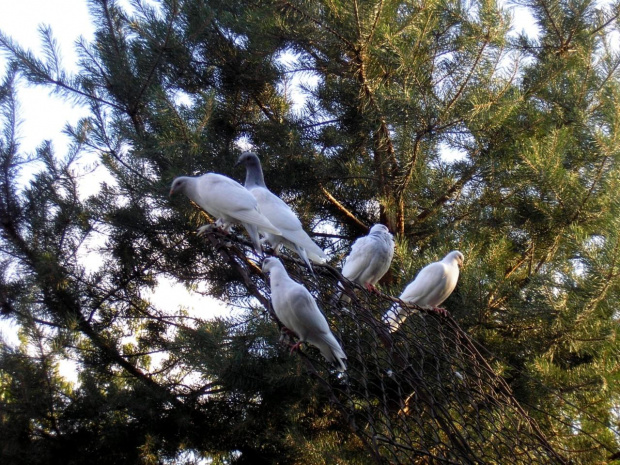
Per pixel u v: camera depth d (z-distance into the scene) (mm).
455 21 9984
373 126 9898
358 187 10656
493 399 4578
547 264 9609
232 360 8359
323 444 7930
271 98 10812
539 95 10617
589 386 8023
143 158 9555
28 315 7797
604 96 9938
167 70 10414
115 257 10047
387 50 9305
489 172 10172
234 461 9328
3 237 9172
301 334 4672
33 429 8125
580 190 8945
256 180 7355
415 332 5383
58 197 9469
